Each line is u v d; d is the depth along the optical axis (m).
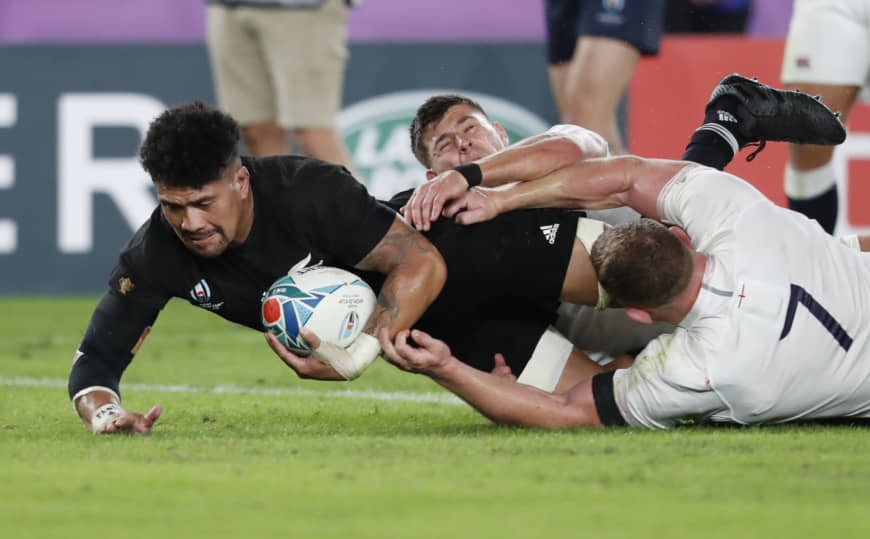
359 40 33.22
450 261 12.98
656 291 11.59
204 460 10.56
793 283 11.76
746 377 11.62
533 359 13.70
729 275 11.70
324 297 12.01
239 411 15.43
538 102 33.03
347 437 12.16
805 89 20.02
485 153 14.91
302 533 7.84
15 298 33.34
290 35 28.55
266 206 12.21
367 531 7.86
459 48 33.12
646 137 31.67
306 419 14.48
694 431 12.11
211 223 11.48
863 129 29.89
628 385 12.20
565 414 12.38
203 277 12.62
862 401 12.31
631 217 14.05
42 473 9.98
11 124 33.28
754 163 26.53
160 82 33.28
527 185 13.03
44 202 33.34
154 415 12.39
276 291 12.17
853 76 19.81
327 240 12.27
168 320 30.83
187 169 11.09
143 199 33.25
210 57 33.34
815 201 20.94
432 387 18.64
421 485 9.30
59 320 29.31
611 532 7.76
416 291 12.07
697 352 11.70
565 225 13.27
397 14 33.50
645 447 11.02
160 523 8.18
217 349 24.72
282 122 29.19
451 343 13.82
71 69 33.22
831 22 19.61
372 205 12.28
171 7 33.66
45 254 33.41
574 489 9.12
